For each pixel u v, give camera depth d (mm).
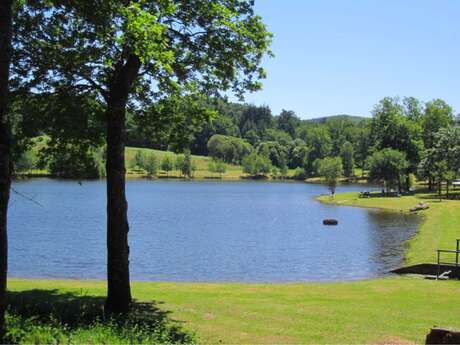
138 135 17312
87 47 12477
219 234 44156
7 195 8297
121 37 10664
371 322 13742
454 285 21172
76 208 64938
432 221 49406
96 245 35688
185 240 40125
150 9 11891
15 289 18297
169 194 101125
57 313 12664
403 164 91000
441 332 10094
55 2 12055
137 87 16203
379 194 91500
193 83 15477
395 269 27047
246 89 16031
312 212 67438
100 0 11016
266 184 153500
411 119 109188
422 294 18766
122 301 13812
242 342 11484
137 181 155250
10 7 8469
